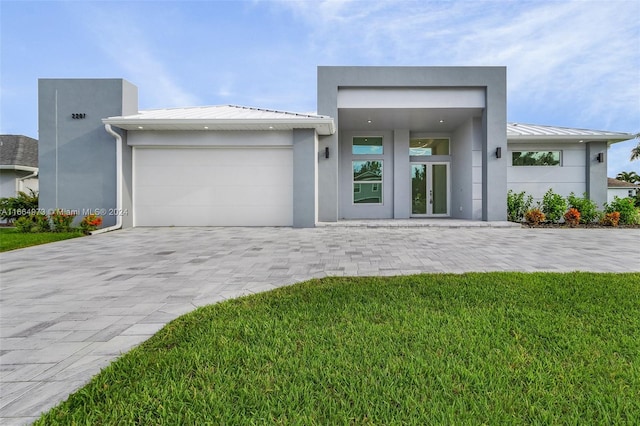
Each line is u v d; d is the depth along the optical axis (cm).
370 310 311
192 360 216
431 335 252
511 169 1308
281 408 167
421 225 1056
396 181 1407
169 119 980
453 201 1414
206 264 538
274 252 642
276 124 1012
